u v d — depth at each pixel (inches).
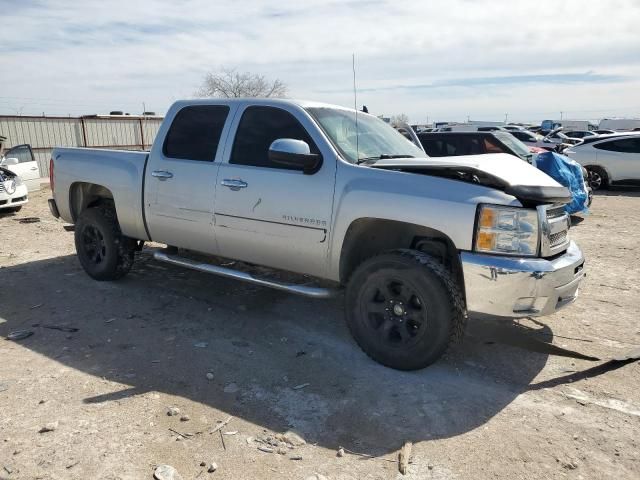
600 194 594.6
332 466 115.9
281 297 224.1
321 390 147.9
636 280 253.1
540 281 142.4
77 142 1034.7
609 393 147.3
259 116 186.9
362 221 163.2
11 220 419.5
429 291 148.3
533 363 165.3
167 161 205.8
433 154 430.0
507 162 170.9
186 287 235.9
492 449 122.0
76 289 232.7
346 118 192.5
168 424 130.3
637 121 1845.5
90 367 160.2
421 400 142.7
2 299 220.8
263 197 178.1
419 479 111.7
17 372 156.2
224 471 113.3
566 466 116.0
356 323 164.1
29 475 110.2
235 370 159.3
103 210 238.1
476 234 144.3
